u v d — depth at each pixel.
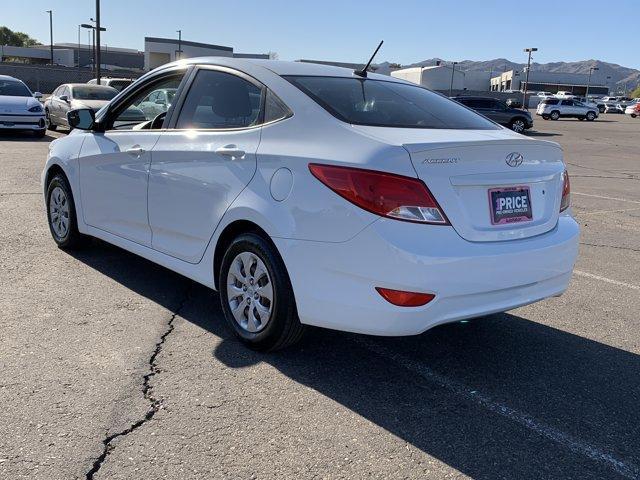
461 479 2.66
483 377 3.64
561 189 3.80
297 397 3.29
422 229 3.09
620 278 5.88
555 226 3.74
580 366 3.85
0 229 6.52
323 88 3.80
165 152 4.24
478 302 3.28
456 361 3.85
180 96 4.39
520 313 4.80
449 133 3.56
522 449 2.90
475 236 3.27
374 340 4.11
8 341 3.78
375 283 3.10
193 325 4.19
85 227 5.32
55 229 5.86
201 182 3.94
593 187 12.54
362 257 3.11
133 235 4.70
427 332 4.31
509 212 3.44
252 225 3.68
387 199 3.06
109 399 3.16
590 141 27.16
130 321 4.20
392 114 3.74
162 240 4.40
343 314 3.24
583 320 4.68
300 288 3.38
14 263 5.37
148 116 5.25
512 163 3.46
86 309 4.38
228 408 3.14
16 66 55.19
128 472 2.59
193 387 3.33
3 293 4.62
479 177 3.29
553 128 36.75
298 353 3.84
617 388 3.57
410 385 3.49
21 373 3.38
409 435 2.97
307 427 3.00
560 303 5.07
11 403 3.07
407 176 3.08
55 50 97.12
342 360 3.77
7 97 16.77
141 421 2.98
